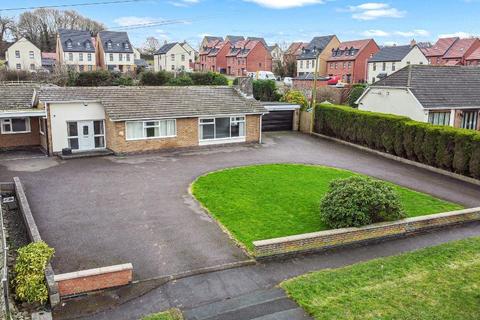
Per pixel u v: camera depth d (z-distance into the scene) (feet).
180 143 87.97
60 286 32.04
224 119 92.02
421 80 96.17
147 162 77.15
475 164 66.90
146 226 47.09
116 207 53.16
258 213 51.01
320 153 88.28
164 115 84.28
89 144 85.15
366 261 38.65
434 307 29.78
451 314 28.91
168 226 47.11
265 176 68.23
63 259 39.04
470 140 67.72
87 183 63.41
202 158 81.15
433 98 92.17
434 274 34.83
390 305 30.07
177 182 64.23
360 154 88.22
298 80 224.74
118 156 81.76
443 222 47.50
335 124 100.78
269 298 31.99
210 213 51.11
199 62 369.50
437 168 74.95
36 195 57.62
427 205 55.47
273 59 353.92
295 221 48.34
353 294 31.68
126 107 83.25
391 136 83.82
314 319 28.68
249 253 40.37
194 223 48.01
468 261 37.37
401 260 37.52
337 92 157.48
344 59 274.98
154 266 37.83
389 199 44.68
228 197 57.11
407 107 93.91
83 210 52.01
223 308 30.78
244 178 66.74
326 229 45.73
